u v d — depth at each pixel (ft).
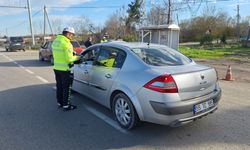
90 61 18.35
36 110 18.53
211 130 14.78
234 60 55.83
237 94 23.57
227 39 144.05
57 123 15.97
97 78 17.08
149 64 14.28
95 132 14.58
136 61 14.65
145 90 13.24
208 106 14.11
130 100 14.12
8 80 31.04
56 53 17.87
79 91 20.24
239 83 29.50
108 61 16.51
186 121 13.16
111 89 15.62
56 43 17.81
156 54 15.64
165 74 12.84
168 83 12.66
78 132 14.61
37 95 22.90
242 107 19.16
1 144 13.16
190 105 13.05
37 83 28.58
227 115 17.29
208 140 13.52
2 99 21.66
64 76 17.89
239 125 15.51
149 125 15.43
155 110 12.89
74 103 20.04
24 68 43.60
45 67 44.60
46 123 15.98
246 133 14.38
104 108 18.80
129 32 154.92
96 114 17.54
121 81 14.78
